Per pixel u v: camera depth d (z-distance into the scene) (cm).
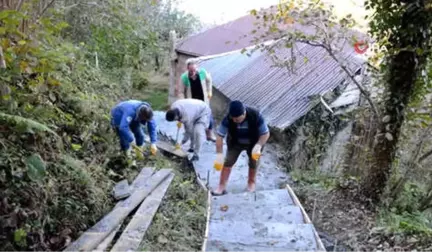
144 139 670
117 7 851
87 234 366
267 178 634
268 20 605
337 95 767
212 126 740
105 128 557
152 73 1403
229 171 559
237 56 1073
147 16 1166
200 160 668
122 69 1004
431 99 532
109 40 897
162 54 1375
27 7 413
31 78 423
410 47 477
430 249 406
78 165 412
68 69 582
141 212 422
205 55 1198
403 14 477
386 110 520
